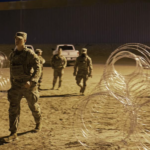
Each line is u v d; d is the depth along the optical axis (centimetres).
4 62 1408
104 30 4762
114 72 617
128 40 4650
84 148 443
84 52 951
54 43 5044
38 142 476
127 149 436
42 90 1095
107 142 461
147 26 4559
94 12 4797
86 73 957
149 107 638
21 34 492
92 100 780
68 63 2480
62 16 4994
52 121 615
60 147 449
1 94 940
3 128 568
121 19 4666
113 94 436
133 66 2252
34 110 527
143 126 540
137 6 4566
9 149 444
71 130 543
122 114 639
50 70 2020
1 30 5456
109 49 4347
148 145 452
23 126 578
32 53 492
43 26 5128
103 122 584
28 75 496
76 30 4922
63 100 870
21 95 501
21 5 5125
